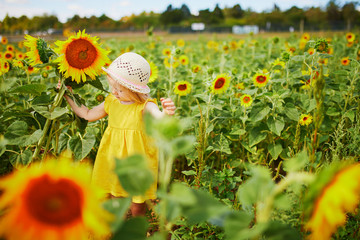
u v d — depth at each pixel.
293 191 1.46
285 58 3.85
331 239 1.78
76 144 2.47
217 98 3.57
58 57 2.04
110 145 2.43
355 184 0.86
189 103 4.41
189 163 3.12
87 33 2.05
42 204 0.84
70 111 2.61
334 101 3.71
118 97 2.42
